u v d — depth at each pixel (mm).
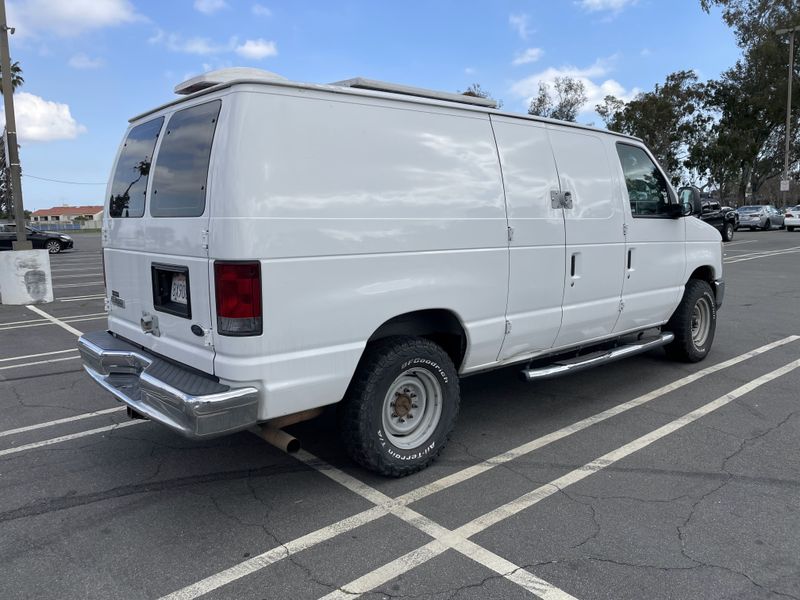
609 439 4562
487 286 4199
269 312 3168
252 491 3801
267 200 3141
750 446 4387
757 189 51781
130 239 4102
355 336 3518
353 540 3217
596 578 2855
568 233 4777
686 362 6648
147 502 3672
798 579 2832
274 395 3238
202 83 3596
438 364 3967
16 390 5961
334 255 3381
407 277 3725
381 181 3590
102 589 2828
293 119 3262
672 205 5871
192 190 3396
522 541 3180
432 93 4258
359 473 4039
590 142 5074
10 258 11594
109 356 4109
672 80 42875
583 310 5000
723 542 3146
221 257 3123
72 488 3865
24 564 3037
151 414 3432
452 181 3961
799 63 40625
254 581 2871
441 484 3861
